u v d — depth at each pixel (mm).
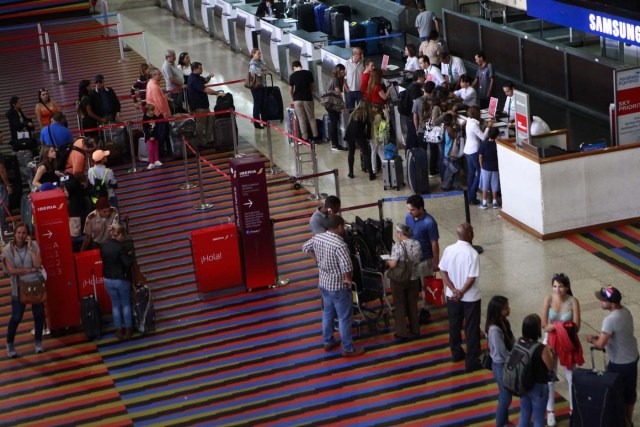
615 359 10328
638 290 13609
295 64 20672
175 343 13570
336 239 12359
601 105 20859
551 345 10820
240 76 26688
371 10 29047
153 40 31828
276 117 22359
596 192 15477
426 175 17562
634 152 15438
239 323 13945
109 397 12391
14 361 13453
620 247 15000
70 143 17688
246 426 11492
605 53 22344
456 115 18047
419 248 12758
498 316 10508
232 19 29391
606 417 9828
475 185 16938
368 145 18641
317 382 12289
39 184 16484
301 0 30859
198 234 14539
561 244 15281
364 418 11430
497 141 16203
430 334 13117
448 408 11461
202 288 14711
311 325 13727
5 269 13250
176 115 21500
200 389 12391
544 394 9992
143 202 18625
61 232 13805
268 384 12352
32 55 30922
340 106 20172
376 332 13312
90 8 36656
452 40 26688
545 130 16484
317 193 17938
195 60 28812
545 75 22703
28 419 12023
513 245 15359
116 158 20781
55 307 14016
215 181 19438
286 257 15797
